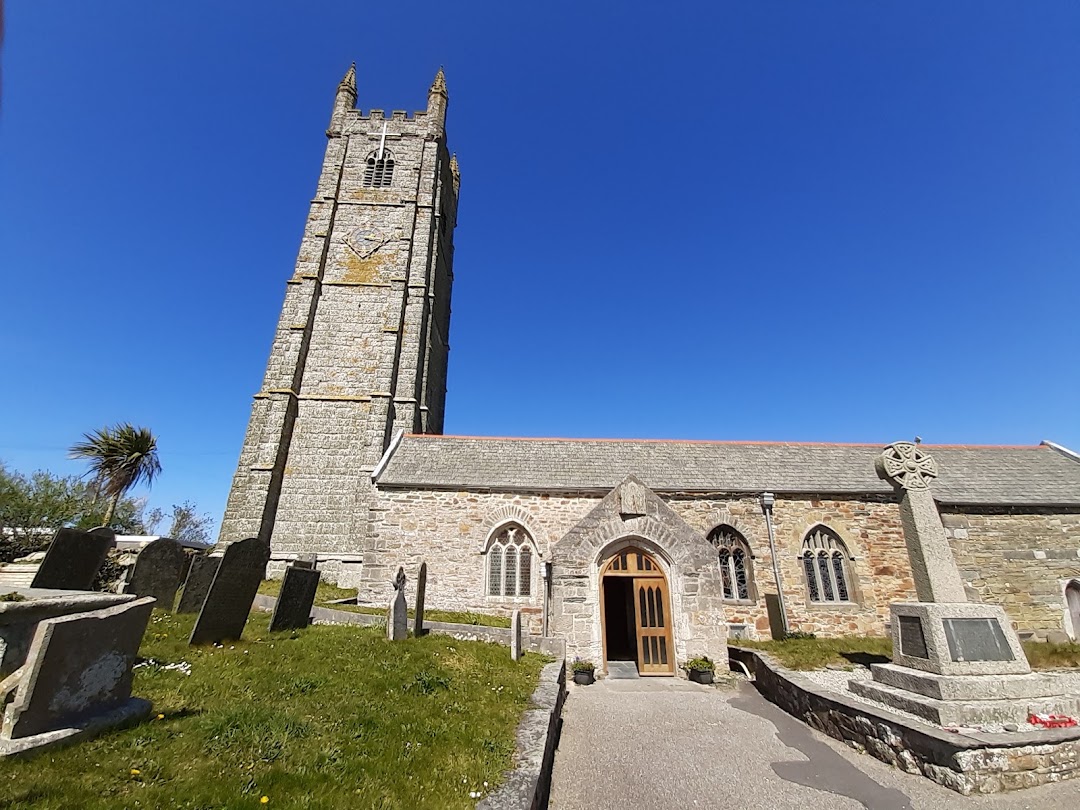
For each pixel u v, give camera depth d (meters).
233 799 4.18
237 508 24.64
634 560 14.00
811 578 17.64
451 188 42.53
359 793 4.59
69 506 30.56
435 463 19.75
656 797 6.51
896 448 10.62
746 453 21.27
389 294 30.28
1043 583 17.19
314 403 27.44
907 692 8.52
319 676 7.63
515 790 5.02
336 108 35.47
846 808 6.25
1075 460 21.16
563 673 11.30
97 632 5.27
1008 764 6.63
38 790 3.81
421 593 12.30
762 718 9.87
